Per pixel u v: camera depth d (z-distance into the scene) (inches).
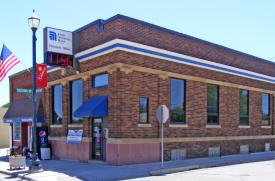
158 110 529.7
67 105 683.4
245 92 837.2
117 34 543.5
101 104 554.6
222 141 739.4
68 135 660.1
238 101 799.1
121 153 534.6
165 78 615.8
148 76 586.6
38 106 770.2
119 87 541.0
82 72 633.0
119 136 535.2
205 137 690.8
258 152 855.1
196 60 677.3
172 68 631.8
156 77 601.9
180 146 637.3
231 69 768.9
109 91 557.9
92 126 613.9
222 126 743.1
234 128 779.4
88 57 609.9
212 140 711.1
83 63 632.4
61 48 623.2
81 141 622.8
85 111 558.9
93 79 615.8
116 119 539.5
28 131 834.2
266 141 892.0
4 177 478.3
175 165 547.8
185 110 656.4
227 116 760.3
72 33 642.8
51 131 737.0
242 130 805.9
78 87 666.8
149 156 576.1
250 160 676.1
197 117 679.1
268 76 898.1
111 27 561.0
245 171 509.4
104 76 585.9
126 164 540.1
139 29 577.9
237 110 792.9
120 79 542.0
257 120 864.3
